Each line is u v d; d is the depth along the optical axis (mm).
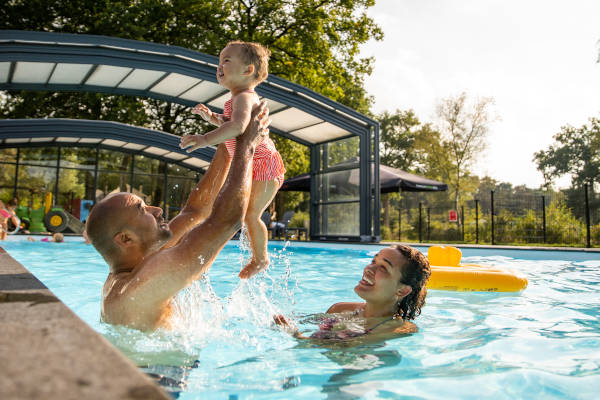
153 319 1896
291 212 17984
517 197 17734
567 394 1538
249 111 2080
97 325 2182
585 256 8500
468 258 8430
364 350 2111
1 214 11555
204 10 18688
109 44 10047
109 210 1901
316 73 21297
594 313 3186
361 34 21609
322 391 1550
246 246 2717
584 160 46344
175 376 1665
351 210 13789
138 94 12484
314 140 14992
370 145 13312
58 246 9930
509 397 1511
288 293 4164
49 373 715
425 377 1710
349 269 6367
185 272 1797
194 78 11352
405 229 22266
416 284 2615
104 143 15992
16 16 17938
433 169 37906
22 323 1032
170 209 17344
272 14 20125
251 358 1933
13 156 15344
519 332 2547
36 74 10984
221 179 2365
